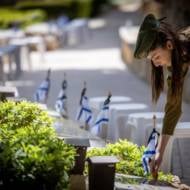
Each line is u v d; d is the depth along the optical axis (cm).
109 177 791
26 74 2667
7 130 902
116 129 1311
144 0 3988
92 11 5888
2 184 720
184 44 785
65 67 2911
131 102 1689
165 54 784
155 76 823
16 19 4188
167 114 823
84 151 838
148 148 927
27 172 718
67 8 5191
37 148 745
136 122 1243
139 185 878
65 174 735
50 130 918
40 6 5116
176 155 1262
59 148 766
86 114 1298
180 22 2975
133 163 963
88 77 2580
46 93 1546
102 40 4162
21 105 1061
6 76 2491
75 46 3859
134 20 5300
